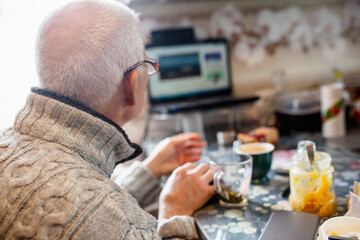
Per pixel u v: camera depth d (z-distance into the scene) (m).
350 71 2.12
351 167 0.91
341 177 0.84
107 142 0.58
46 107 0.53
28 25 1.45
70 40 0.54
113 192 0.51
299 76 2.05
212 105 1.64
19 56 1.46
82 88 0.55
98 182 0.51
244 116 1.94
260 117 1.86
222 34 1.90
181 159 1.06
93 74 0.54
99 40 0.54
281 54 2.00
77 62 0.53
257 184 0.87
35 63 0.56
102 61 0.54
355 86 1.83
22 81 1.48
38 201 0.45
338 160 0.98
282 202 0.75
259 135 1.16
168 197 0.76
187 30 1.82
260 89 1.99
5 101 1.48
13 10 1.43
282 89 2.01
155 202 1.00
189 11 1.84
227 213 0.73
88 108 0.55
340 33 2.07
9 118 1.49
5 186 0.47
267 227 0.58
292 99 1.65
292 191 0.69
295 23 1.99
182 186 0.77
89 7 0.56
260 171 0.86
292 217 0.60
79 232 0.44
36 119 0.54
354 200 0.61
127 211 0.51
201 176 0.80
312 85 2.08
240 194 0.75
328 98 1.40
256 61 1.97
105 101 0.58
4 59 1.45
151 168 1.02
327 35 2.05
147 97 1.82
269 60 1.99
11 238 0.45
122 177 1.01
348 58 2.11
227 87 1.92
